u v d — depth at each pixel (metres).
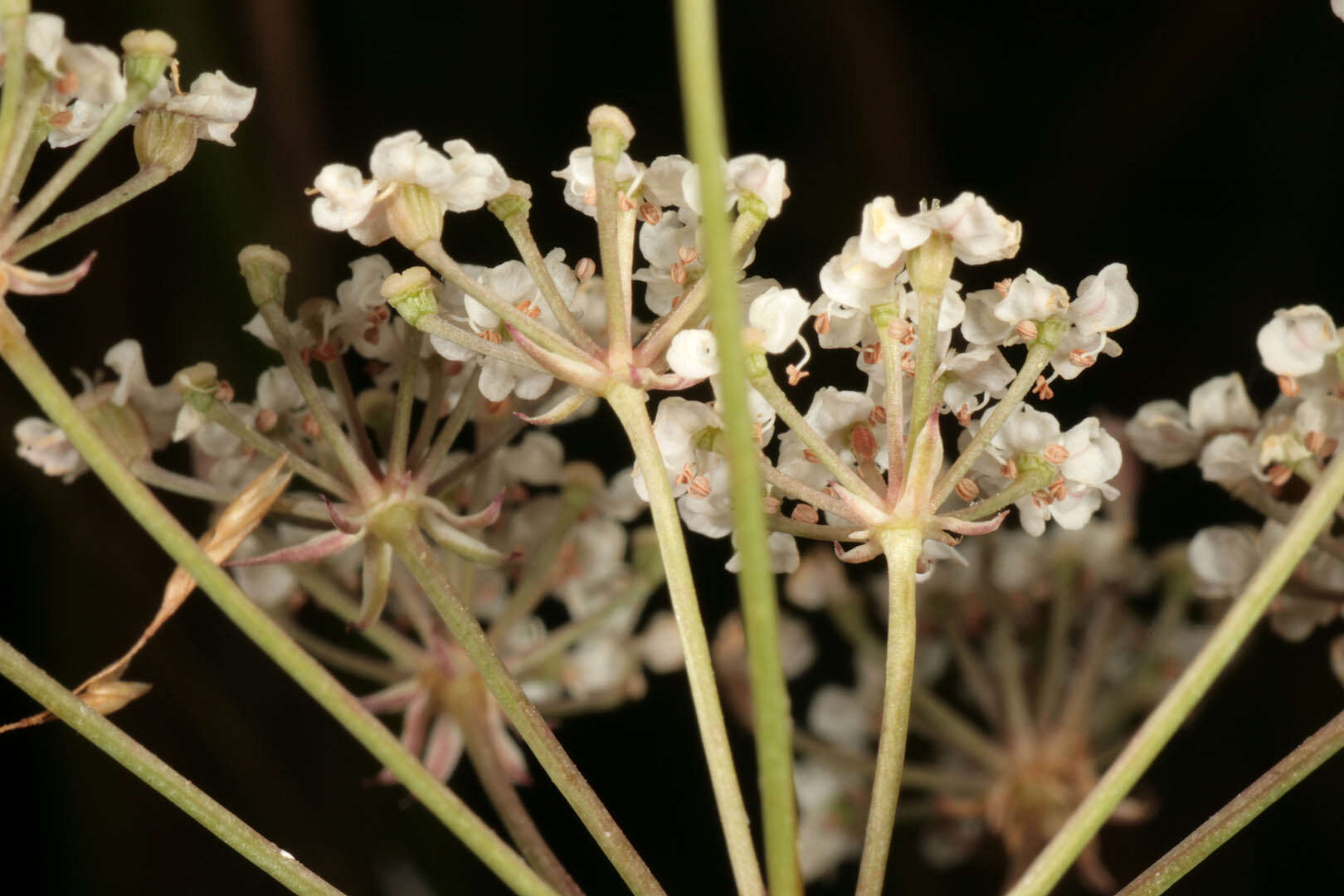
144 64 0.06
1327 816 0.09
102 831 0.08
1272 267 0.09
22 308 0.09
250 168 0.09
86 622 0.09
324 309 0.07
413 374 0.07
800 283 0.09
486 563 0.07
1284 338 0.07
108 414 0.07
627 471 0.08
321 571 0.08
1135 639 0.09
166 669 0.09
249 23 0.09
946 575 0.09
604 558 0.08
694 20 0.06
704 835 0.09
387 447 0.07
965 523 0.07
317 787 0.09
